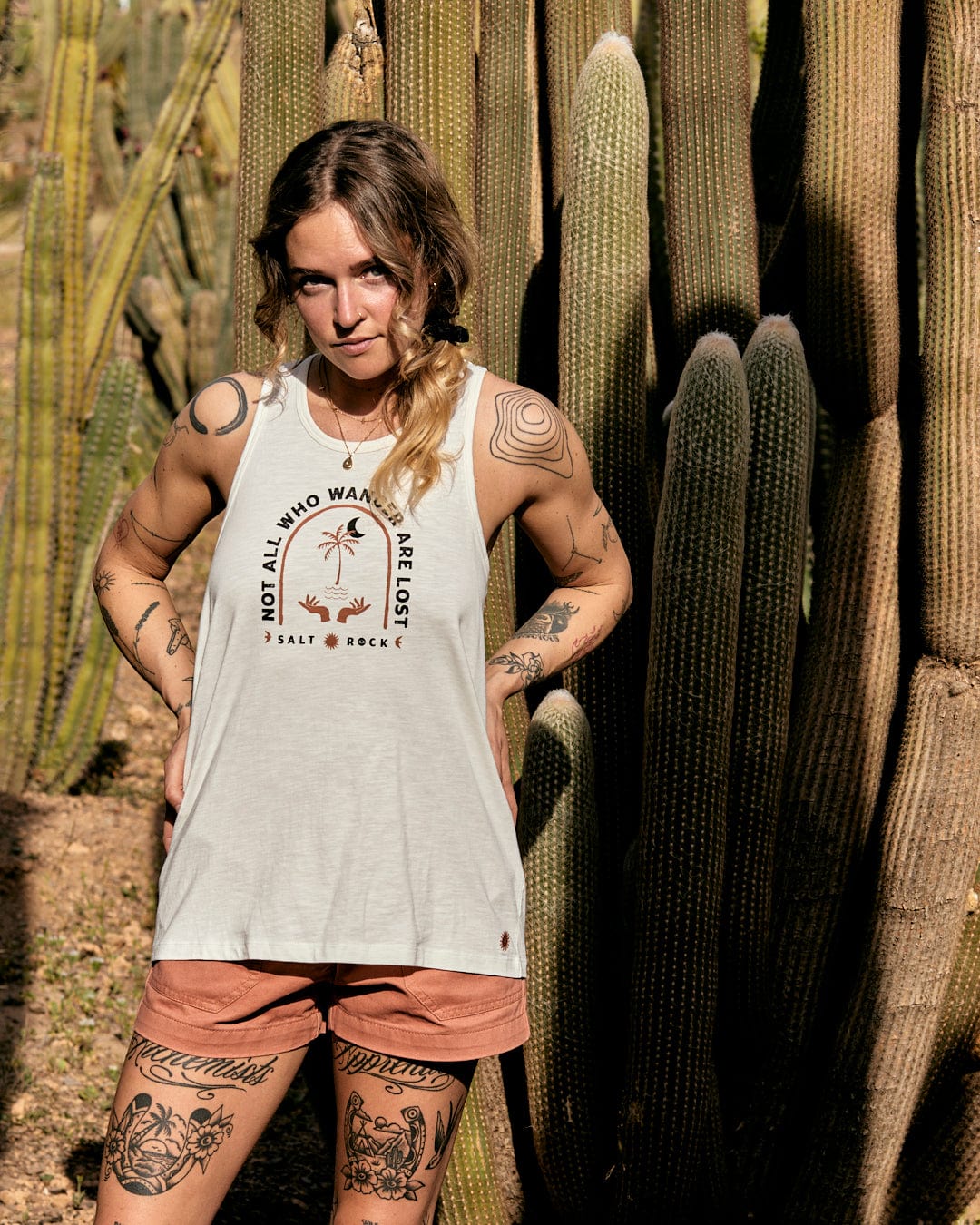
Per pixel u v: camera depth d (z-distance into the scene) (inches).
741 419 107.8
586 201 112.4
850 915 120.2
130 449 320.5
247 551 72.0
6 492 224.4
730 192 125.7
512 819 74.7
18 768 225.9
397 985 70.7
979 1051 123.3
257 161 116.9
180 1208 70.6
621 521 115.2
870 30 110.6
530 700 124.5
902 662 121.9
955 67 112.1
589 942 112.1
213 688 73.2
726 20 124.9
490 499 75.4
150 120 388.8
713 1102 112.3
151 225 239.8
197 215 357.4
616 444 114.3
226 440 75.6
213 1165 71.9
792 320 130.5
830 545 119.5
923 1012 115.3
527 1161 120.1
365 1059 72.5
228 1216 130.5
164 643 82.0
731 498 107.0
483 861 72.1
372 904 69.8
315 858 70.2
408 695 70.8
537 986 111.3
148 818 227.1
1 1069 148.9
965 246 112.3
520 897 74.4
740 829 115.2
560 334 116.0
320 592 70.9
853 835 117.6
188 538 83.2
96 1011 166.4
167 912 72.6
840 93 111.3
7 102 277.0
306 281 71.2
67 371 220.7
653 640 109.6
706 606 106.8
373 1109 72.2
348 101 117.9
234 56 399.5
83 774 239.1
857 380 114.6
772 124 143.5
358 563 71.0
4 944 178.9
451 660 71.6
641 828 111.1
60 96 217.6
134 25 386.9
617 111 112.0
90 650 231.0
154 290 342.3
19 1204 124.6
